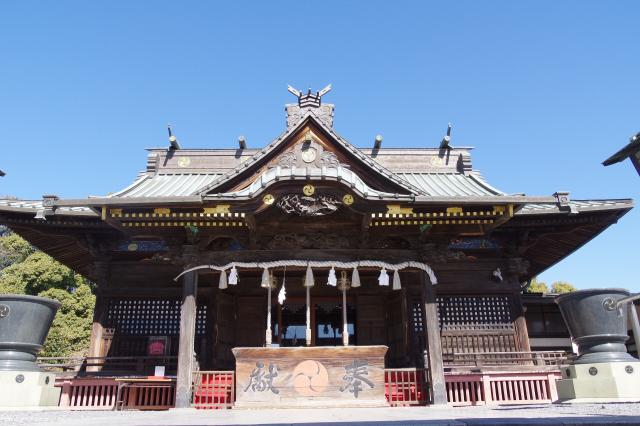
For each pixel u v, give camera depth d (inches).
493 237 591.5
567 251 677.3
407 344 550.0
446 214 468.8
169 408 460.4
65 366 511.5
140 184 605.6
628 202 530.9
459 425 209.9
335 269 524.4
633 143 248.4
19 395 368.8
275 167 457.7
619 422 205.6
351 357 446.6
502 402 487.8
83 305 1219.9
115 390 486.9
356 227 498.3
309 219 488.7
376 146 678.5
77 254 658.2
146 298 570.3
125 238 581.3
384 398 436.8
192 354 450.3
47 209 450.0
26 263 1268.5
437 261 487.2
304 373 438.6
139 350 548.7
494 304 574.2
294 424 227.5
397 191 490.0
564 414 264.2
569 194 464.8
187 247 476.7
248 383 434.6
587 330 356.2
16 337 383.2
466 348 553.6
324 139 523.8
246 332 582.6
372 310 601.9
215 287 565.6
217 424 240.2
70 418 310.3
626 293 354.9
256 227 487.2
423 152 684.1
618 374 333.1
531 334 698.2
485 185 592.1
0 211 511.2
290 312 608.1
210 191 476.4
